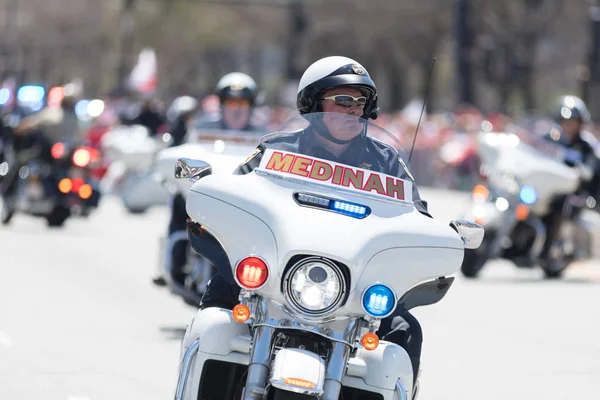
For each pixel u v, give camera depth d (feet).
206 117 128.98
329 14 634.84
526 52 537.24
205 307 68.13
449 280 64.80
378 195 64.18
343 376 61.36
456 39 465.47
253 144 125.49
